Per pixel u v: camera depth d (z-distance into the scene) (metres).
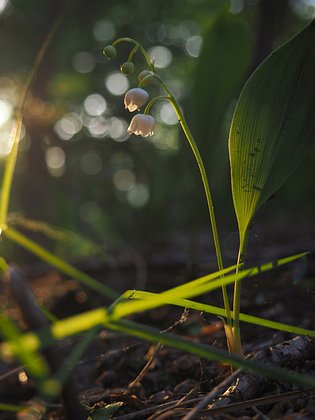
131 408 0.27
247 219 0.26
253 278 0.46
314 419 0.22
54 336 0.18
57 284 0.66
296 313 0.38
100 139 1.52
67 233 0.33
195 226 0.52
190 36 1.63
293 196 0.92
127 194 1.51
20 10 1.29
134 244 1.03
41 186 1.10
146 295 0.22
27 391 0.35
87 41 1.50
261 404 0.23
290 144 0.25
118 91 1.50
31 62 1.35
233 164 0.26
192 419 0.23
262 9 0.77
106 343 0.39
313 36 0.24
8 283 0.19
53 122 1.13
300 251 0.54
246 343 0.35
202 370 0.28
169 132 1.40
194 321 0.40
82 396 0.30
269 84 0.25
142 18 1.59
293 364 0.26
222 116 0.47
